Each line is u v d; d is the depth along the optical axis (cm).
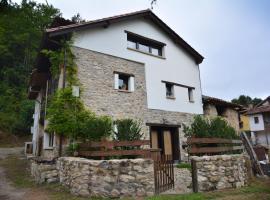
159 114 1457
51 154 1185
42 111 1559
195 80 1770
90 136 944
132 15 1421
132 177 686
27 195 751
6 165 1435
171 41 1678
